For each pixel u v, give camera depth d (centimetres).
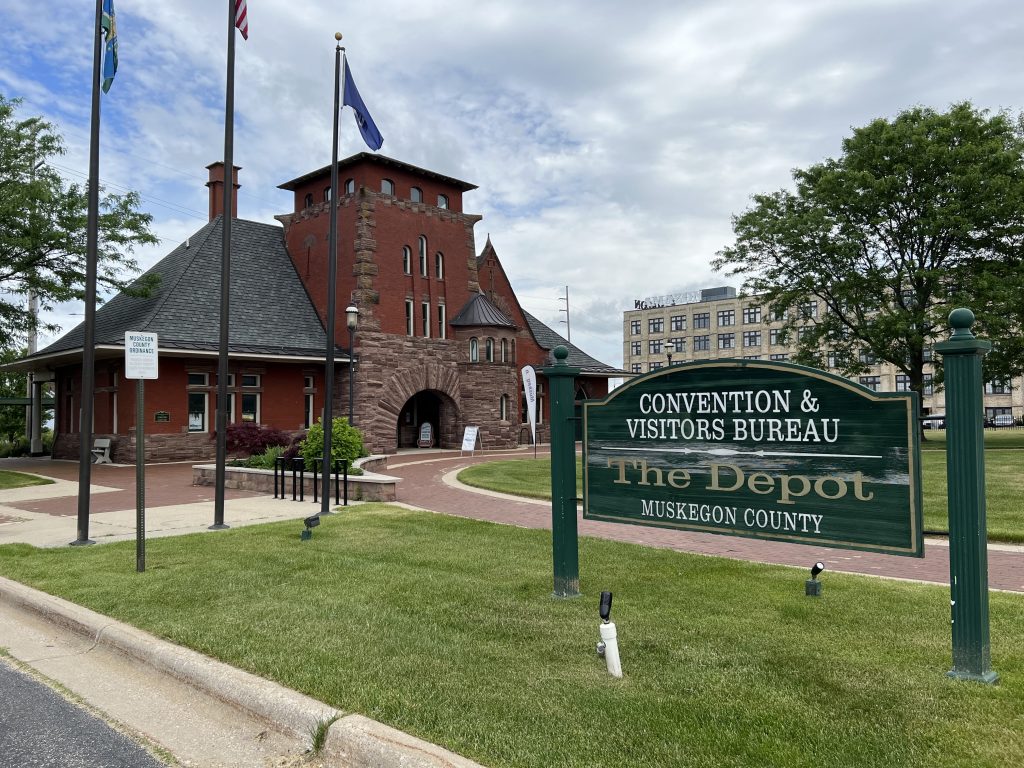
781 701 414
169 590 714
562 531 666
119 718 460
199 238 3328
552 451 674
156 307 2808
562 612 612
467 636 551
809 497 507
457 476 2067
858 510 482
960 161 3206
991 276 3067
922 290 3425
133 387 2652
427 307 3456
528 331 4200
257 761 400
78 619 638
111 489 1808
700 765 344
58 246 2225
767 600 646
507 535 1027
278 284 3338
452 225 3606
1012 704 402
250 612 627
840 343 3744
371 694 439
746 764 344
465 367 3547
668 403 591
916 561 873
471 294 3662
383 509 1336
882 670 459
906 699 411
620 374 4594
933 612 603
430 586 711
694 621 580
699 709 406
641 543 1000
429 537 1010
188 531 1116
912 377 3459
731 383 552
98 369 2852
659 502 596
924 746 356
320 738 405
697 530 571
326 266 3341
